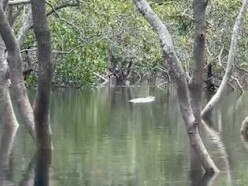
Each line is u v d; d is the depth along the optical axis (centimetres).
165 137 1991
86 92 4528
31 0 1592
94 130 2184
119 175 1407
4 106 2288
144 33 4331
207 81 4694
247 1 2525
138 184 1308
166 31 1484
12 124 2289
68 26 2856
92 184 1309
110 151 1719
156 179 1355
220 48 4475
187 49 4125
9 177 1395
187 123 1467
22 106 1898
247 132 2103
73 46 2903
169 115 2777
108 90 4906
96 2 2612
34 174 1420
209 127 2328
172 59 1467
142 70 5931
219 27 4206
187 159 1589
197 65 1909
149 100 3728
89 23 2789
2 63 2281
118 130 2186
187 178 1372
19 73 1891
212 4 4031
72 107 3228
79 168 1484
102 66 3116
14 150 1753
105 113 2886
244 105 3391
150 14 1493
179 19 4062
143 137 1994
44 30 1606
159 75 6334
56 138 1978
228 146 1831
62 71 3631
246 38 4372
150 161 1559
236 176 1394
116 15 2908
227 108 3186
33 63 3594
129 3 2842
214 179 1364
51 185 1309
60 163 1549
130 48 4916
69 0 2491
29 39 3278
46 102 1694
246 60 4666
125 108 3186
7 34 1828
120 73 5834
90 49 2909
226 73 2614
